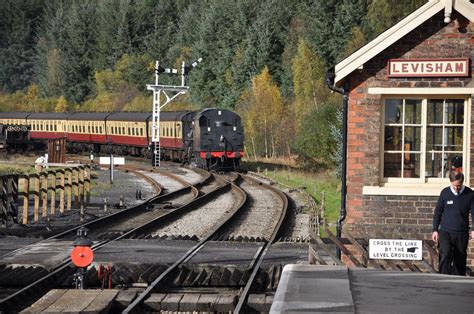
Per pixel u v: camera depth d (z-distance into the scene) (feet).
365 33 515.09
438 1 92.32
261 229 155.84
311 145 311.88
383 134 96.68
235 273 93.15
